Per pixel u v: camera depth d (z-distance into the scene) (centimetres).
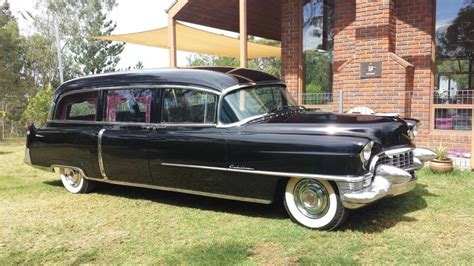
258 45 1669
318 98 1048
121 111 588
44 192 680
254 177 472
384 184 427
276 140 454
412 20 916
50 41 3641
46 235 467
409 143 507
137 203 594
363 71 862
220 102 501
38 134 675
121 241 441
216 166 494
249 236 442
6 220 526
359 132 443
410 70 856
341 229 454
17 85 3016
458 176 677
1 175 837
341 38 1002
